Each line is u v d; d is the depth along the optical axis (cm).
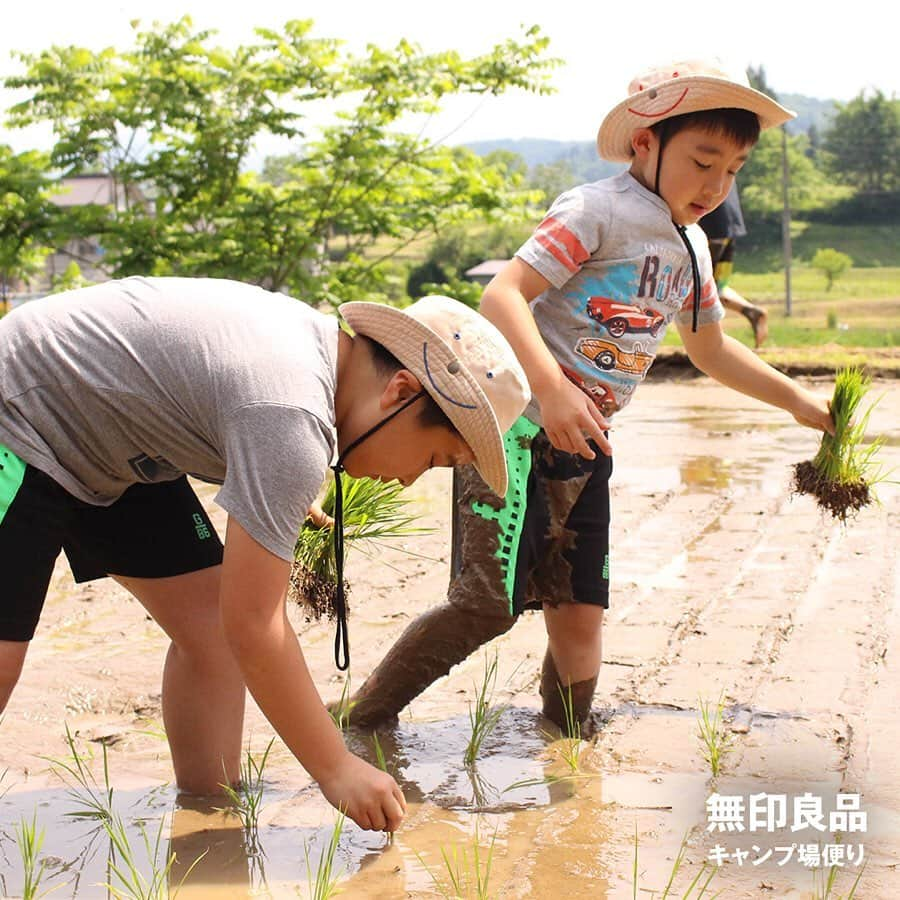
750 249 5366
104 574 311
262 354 252
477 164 1353
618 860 284
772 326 3062
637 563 545
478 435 257
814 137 7675
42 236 1247
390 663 358
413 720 375
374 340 264
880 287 4091
